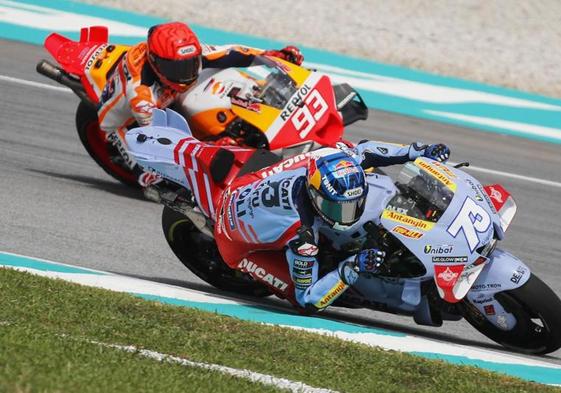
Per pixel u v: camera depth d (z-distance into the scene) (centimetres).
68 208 3419
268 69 3541
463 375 2130
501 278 2411
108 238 3188
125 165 3772
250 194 2558
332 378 1986
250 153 2786
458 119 5075
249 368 1973
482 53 5994
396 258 2455
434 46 5994
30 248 2972
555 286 3256
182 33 3419
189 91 3503
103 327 2116
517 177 4425
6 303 2186
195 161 2748
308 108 3422
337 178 2362
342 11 6291
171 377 1770
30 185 3597
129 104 3462
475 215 2411
